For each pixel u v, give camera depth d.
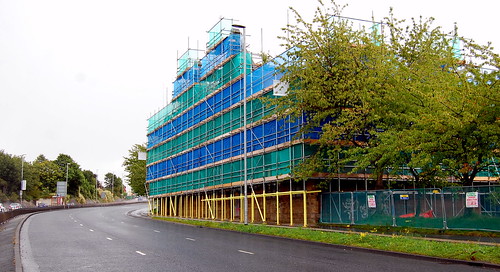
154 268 13.29
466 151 21.30
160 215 64.88
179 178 56.59
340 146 28.94
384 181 32.56
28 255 16.80
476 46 20.33
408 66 27.52
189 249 18.55
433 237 20.98
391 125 25.64
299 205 33.03
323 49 27.70
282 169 33.59
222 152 44.44
